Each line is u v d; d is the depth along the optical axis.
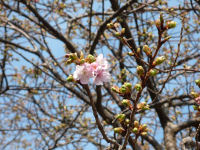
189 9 4.88
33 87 5.57
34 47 5.98
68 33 6.51
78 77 1.70
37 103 6.46
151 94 4.91
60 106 5.95
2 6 5.91
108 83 5.75
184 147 2.46
